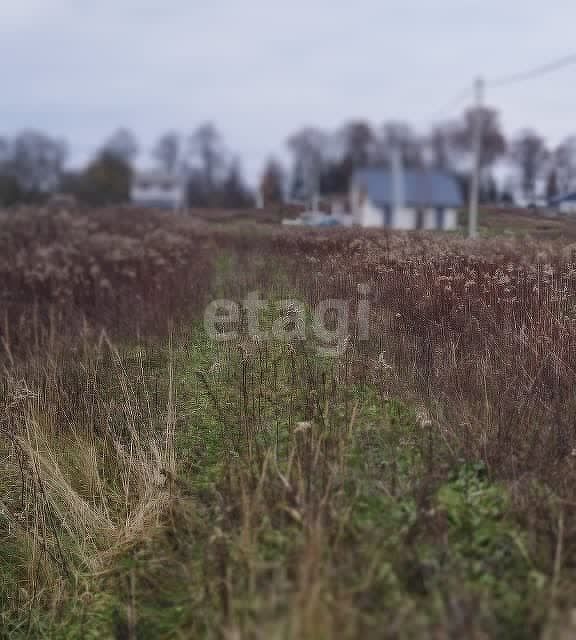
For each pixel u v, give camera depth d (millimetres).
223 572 2604
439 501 2828
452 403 3658
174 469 3604
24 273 9000
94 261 9617
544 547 2480
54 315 7449
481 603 2145
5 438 4379
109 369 5332
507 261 6520
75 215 19922
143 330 6570
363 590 2209
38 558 3406
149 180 42406
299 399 4145
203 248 11477
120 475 3898
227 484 3238
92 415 4453
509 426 3268
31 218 18422
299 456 3223
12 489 3996
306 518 2654
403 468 3172
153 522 3348
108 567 3215
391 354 4539
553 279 5348
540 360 4039
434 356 4301
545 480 2883
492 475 2990
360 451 3373
